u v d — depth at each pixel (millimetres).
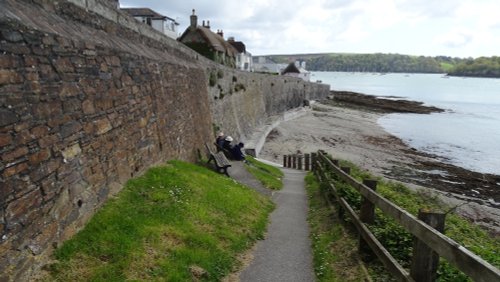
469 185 21469
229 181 10984
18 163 3961
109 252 4887
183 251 5586
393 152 29438
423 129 41469
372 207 5594
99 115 6180
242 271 5898
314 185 12820
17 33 4156
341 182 8680
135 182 7426
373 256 5441
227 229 7117
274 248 6953
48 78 4707
